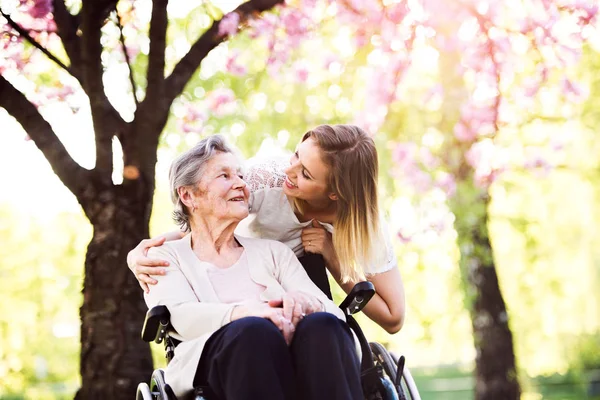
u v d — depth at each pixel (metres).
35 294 11.94
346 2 5.56
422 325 8.39
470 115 6.15
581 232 10.72
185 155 3.32
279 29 5.57
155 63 4.95
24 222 12.28
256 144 6.81
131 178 4.95
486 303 7.79
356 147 3.42
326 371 2.78
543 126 7.20
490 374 7.80
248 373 2.72
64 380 13.98
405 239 6.39
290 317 2.97
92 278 4.91
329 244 3.66
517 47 5.74
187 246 3.34
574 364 14.02
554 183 9.58
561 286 9.56
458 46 5.71
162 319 3.01
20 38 5.16
